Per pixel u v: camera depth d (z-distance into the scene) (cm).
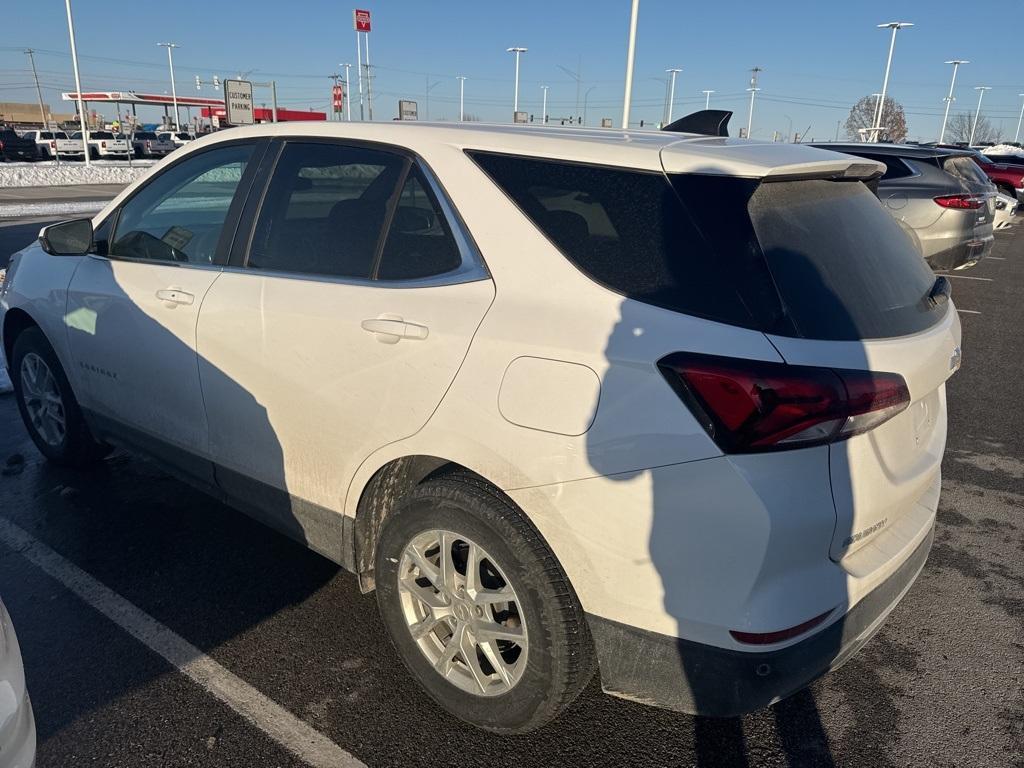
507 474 218
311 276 276
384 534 254
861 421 195
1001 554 377
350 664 281
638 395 198
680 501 195
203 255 322
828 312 200
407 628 257
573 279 218
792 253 204
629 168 221
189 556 351
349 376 255
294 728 250
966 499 439
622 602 208
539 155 237
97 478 427
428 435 235
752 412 186
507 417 217
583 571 212
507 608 239
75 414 409
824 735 255
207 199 327
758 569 191
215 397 307
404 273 252
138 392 348
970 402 612
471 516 227
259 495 304
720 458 189
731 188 207
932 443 256
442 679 251
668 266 206
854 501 202
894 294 227
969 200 941
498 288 230
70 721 250
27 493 408
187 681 270
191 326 310
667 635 204
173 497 408
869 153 1002
